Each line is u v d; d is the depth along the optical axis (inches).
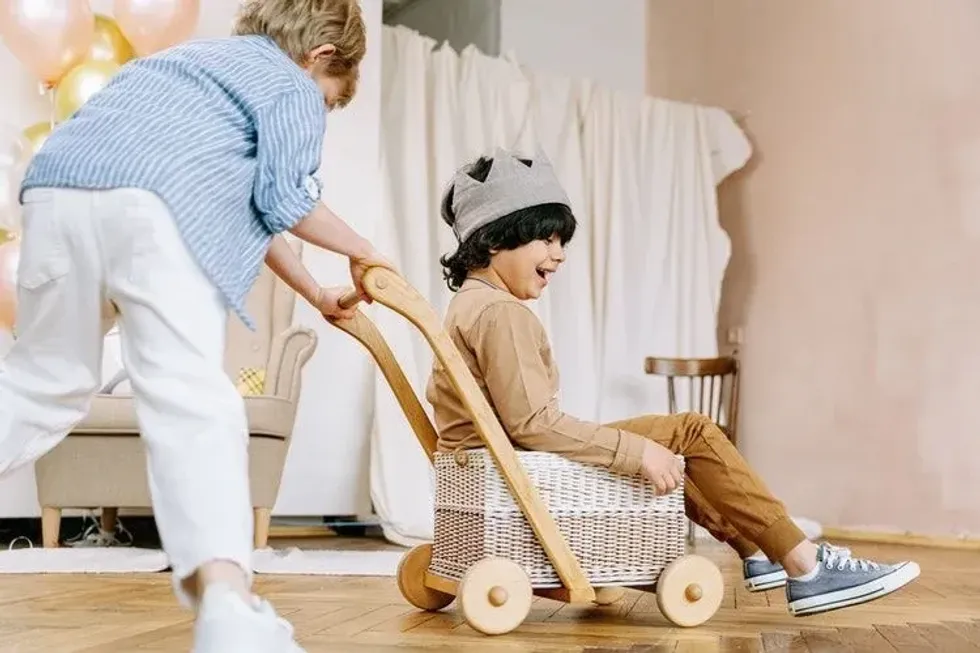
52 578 104.3
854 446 197.3
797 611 70.9
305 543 154.9
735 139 217.8
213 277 50.9
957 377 181.3
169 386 48.2
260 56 56.3
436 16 238.4
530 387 70.6
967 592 100.0
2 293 129.1
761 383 216.2
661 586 70.4
